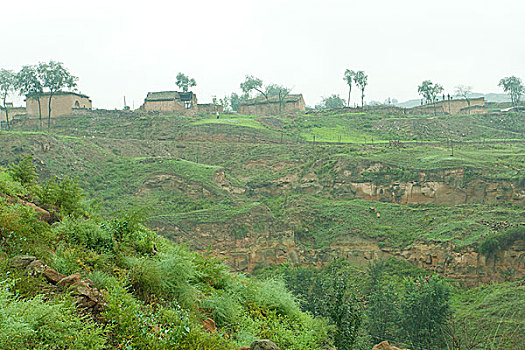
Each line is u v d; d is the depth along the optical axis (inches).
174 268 502.6
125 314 365.7
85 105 4559.5
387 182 2950.3
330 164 3253.0
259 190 3248.0
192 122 4382.4
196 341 381.7
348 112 5369.1
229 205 2810.0
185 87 5615.2
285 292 658.2
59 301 340.2
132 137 4094.5
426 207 2733.8
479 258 2197.3
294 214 2780.5
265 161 3558.1
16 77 4111.7
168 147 3917.3
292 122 4808.1
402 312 1685.5
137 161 3307.1
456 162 2859.3
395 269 2330.2
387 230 2554.1
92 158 3257.9
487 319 1662.2
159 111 4670.3
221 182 3137.3
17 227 445.1
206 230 2495.1
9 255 410.0
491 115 5098.4
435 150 3383.4
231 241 2486.5
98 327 349.7
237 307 549.0
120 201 2802.7
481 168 2763.3
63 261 442.0
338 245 2519.7
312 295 1654.8
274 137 4151.1
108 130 4156.0
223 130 4143.7
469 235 2308.1
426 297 1651.1
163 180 3024.1
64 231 516.7
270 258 2529.5
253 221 2591.0
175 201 2898.6
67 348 314.8
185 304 478.9
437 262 2276.1
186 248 621.0
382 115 5172.2
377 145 3727.9
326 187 3142.2
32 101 4269.2
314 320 633.6
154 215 2623.0
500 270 2171.5
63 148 3152.1
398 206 2778.1
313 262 2507.4
